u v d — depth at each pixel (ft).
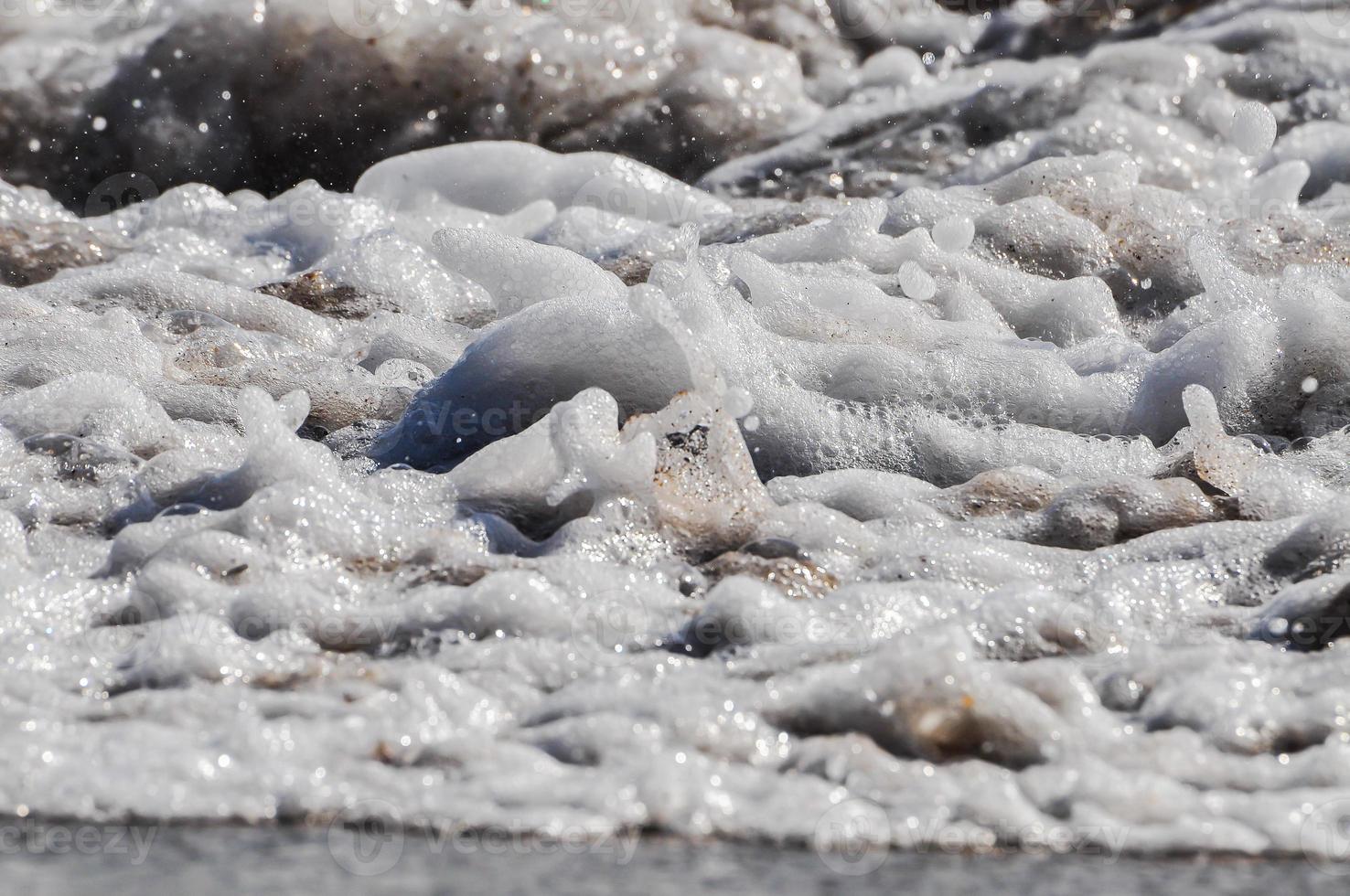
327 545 29.43
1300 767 19.22
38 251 61.72
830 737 19.84
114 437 38.01
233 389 43.06
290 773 18.39
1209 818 17.78
